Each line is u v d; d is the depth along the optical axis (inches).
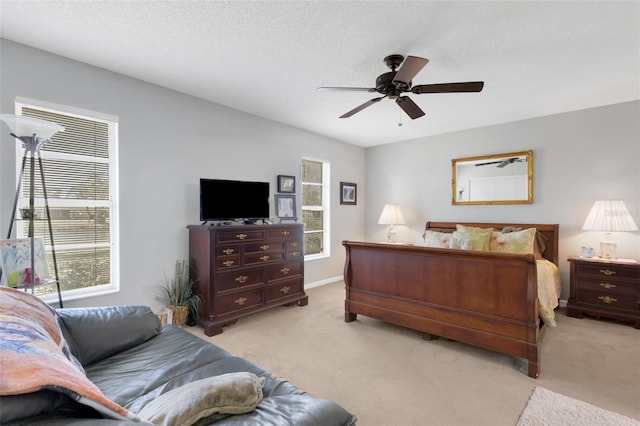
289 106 148.5
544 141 163.0
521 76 115.2
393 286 121.0
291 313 147.1
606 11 78.0
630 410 74.2
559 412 73.4
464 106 147.9
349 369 94.5
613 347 109.2
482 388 84.3
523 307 92.4
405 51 97.5
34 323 47.1
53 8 77.4
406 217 216.1
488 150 181.0
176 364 61.4
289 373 92.2
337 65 107.4
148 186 123.1
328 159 208.1
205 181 133.0
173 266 130.6
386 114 159.5
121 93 115.4
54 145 103.7
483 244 148.6
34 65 97.0
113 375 57.4
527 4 75.6
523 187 168.6
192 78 118.6
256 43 93.7
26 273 83.7
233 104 146.4
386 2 75.1
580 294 140.5
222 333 123.0
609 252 138.6
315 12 78.8
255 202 150.4
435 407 76.2
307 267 195.2
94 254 112.5
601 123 148.0
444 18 81.1
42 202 101.7
